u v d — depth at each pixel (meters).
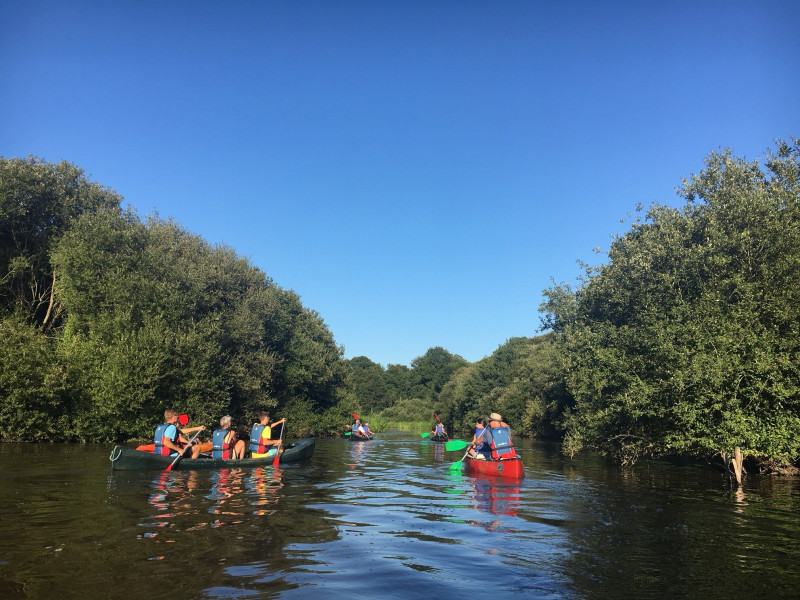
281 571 4.41
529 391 38.72
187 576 4.20
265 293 27.62
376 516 6.77
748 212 12.09
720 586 4.38
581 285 19.66
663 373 12.26
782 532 6.34
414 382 87.56
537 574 4.55
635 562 4.98
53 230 21.72
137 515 6.32
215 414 20.73
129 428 18.16
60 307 21.81
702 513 7.51
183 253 24.69
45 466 10.69
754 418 10.53
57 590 3.84
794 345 10.62
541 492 9.29
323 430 32.31
